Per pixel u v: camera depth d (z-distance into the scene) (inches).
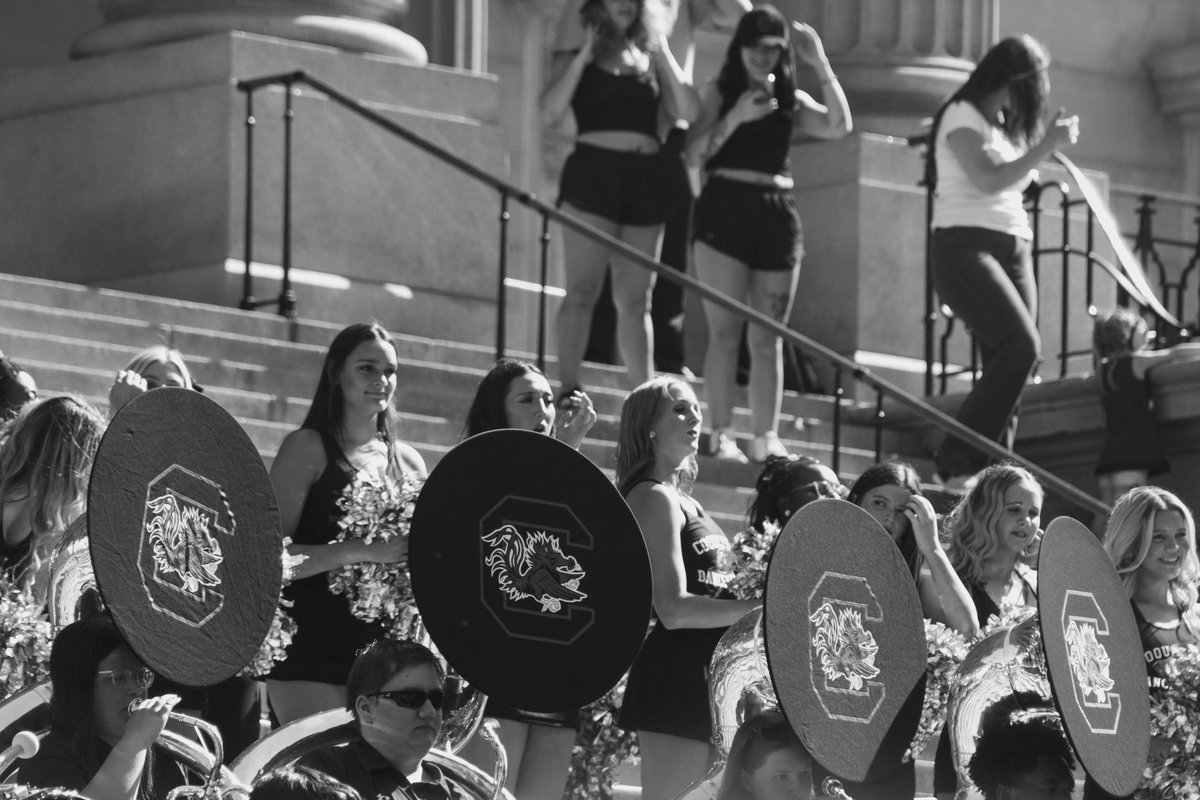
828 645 601.6
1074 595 660.1
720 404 1150.3
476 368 1198.3
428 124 1336.1
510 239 1569.9
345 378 714.2
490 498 596.4
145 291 1272.1
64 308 1091.3
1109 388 1173.1
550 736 713.6
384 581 669.3
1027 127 1168.8
